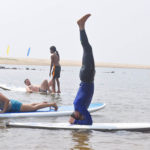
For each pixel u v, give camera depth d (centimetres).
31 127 813
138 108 1258
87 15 748
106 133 764
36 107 1004
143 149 626
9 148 611
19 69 6006
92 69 782
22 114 960
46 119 942
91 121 820
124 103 1423
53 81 1780
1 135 720
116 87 2509
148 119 991
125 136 737
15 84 2391
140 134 761
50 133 752
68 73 5359
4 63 10388
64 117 983
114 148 629
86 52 776
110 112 1131
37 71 5400
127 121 946
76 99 813
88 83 797
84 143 664
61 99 1485
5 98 961
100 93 1922
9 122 838
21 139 687
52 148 619
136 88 2467
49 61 13800
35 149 609
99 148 627
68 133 755
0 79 2902
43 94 1717
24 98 1497
